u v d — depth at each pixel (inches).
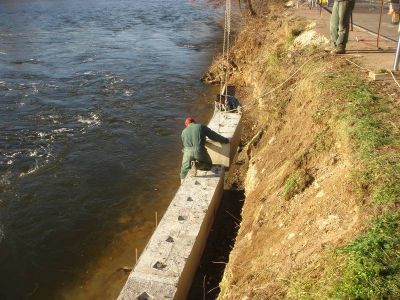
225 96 470.3
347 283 136.6
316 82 307.9
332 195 196.5
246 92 645.3
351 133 223.8
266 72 536.1
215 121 404.2
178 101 690.2
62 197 431.5
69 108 648.4
